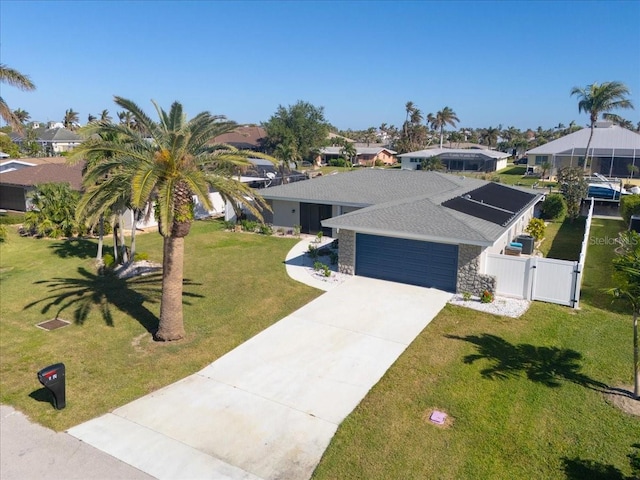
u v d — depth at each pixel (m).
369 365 12.52
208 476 8.45
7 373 12.17
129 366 12.57
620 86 52.97
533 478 8.24
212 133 14.45
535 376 11.72
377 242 19.91
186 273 21.11
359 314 16.09
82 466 8.70
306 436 9.57
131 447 9.23
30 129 91.25
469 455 8.86
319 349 13.52
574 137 66.06
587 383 11.36
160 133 14.19
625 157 60.50
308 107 82.06
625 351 12.99
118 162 13.82
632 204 30.72
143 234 30.30
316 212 29.08
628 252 10.52
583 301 17.02
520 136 153.00
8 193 38.72
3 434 9.62
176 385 11.61
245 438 9.53
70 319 15.87
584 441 9.20
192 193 13.77
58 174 37.38
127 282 19.97
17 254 24.98
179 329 14.20
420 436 9.45
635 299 10.23
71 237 29.12
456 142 144.00
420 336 14.25
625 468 8.45
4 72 20.61
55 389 10.35
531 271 16.95
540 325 14.84
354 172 33.53
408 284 19.25
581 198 34.72
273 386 11.54
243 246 26.59
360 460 8.80
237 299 17.70
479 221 19.44
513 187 32.34
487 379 11.59
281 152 55.91
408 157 78.50
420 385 11.41
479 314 15.88
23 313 16.44
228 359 12.98
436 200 22.05
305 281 19.83
